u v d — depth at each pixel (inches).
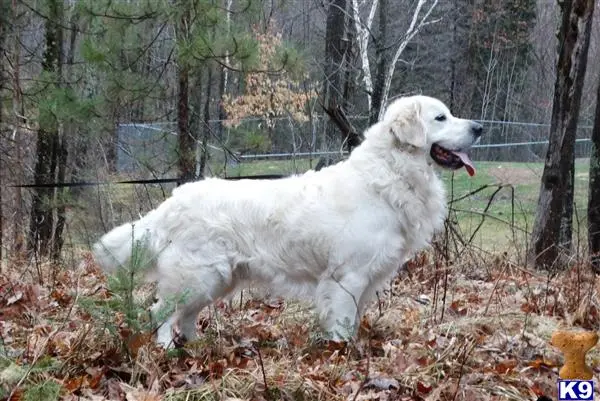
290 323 233.3
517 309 247.0
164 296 207.9
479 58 1238.9
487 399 163.2
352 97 694.5
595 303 247.1
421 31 1016.2
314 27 837.8
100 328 184.1
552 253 355.3
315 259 207.5
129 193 475.5
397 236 208.7
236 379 165.5
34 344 186.9
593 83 1055.6
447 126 214.7
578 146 1016.2
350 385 168.6
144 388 168.1
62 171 507.2
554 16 1255.5
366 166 209.3
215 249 207.2
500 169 789.9
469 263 327.3
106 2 394.0
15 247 405.1
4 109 482.3
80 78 464.1
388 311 236.7
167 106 536.4
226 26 405.4
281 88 668.7
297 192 209.5
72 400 154.3
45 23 465.1
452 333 218.2
